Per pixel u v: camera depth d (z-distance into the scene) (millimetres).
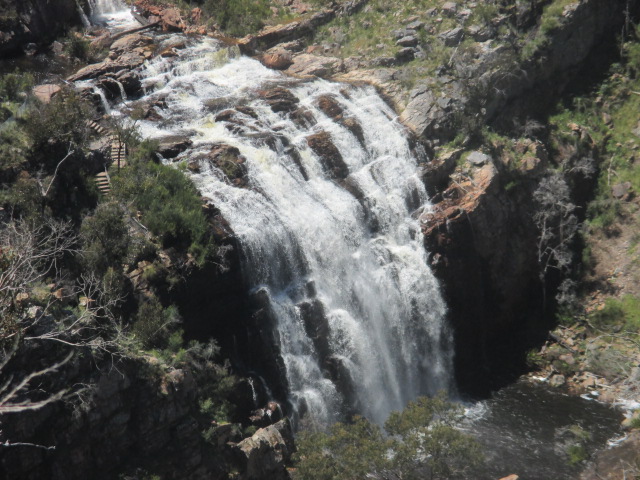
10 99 56312
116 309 43844
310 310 52781
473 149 64625
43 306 37938
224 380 45312
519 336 63625
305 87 66312
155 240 47594
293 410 50500
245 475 42312
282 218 54250
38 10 67750
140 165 51438
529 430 53531
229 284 49750
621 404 56000
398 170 61719
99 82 61375
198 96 64688
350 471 41688
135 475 38250
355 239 57406
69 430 36469
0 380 34281
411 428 43719
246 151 57250
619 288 64250
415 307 57938
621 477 48219
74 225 46312
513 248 63406
